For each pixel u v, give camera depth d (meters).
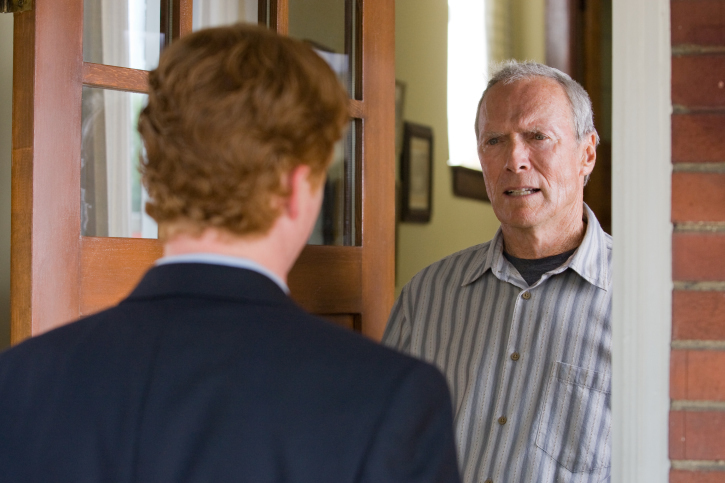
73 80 1.58
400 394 0.62
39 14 1.53
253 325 0.65
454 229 3.28
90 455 0.61
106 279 1.60
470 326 1.64
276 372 0.62
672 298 0.98
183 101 0.67
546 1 3.71
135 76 1.67
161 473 0.59
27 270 1.52
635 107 1.00
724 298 0.97
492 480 1.50
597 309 1.55
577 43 3.69
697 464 0.97
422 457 0.61
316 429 0.60
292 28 1.91
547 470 1.48
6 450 0.63
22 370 0.66
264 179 0.67
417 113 3.05
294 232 0.73
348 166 2.02
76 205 1.57
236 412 0.61
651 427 0.98
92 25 1.65
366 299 1.99
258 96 0.66
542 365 1.54
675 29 0.99
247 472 0.59
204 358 0.63
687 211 0.98
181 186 0.67
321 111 0.71
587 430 1.49
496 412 1.54
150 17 1.75
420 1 3.06
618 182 1.01
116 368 0.64
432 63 3.13
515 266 1.67
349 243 2.01
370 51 2.01
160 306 0.68
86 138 1.65
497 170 1.62
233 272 0.68
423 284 1.76
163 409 0.61
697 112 0.98
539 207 1.59
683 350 0.98
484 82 3.46
